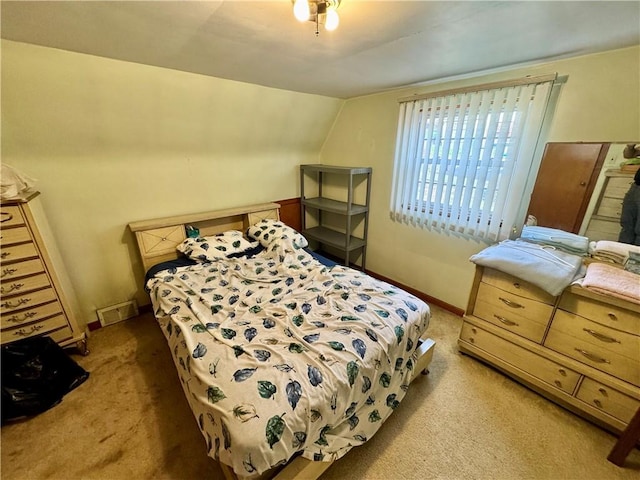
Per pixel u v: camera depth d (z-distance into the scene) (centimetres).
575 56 157
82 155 197
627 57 143
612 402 138
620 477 126
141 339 215
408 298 171
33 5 101
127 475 126
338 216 344
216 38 132
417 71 187
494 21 112
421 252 264
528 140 177
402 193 260
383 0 96
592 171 162
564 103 167
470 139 203
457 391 171
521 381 176
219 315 153
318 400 106
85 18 112
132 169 221
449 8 101
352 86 233
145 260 226
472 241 226
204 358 121
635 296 126
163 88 192
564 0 95
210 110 225
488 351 185
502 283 172
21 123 166
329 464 117
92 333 221
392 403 142
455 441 142
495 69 182
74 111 175
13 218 153
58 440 140
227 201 285
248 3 100
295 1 94
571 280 144
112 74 170
